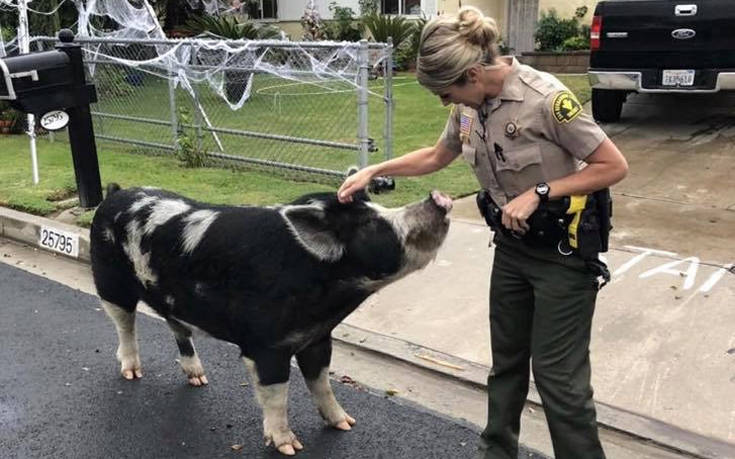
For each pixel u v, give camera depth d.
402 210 2.88
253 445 3.53
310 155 8.88
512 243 2.79
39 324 4.94
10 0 12.25
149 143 9.61
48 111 6.49
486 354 4.27
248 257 3.05
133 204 3.56
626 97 10.51
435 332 4.55
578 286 2.66
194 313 3.35
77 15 14.92
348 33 18.27
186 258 3.23
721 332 4.27
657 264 5.27
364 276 2.94
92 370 4.29
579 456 2.79
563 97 2.45
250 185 7.71
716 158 8.09
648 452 3.35
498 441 3.17
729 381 3.79
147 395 4.00
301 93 10.75
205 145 9.31
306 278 2.99
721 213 6.38
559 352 2.73
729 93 11.40
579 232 2.59
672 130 9.45
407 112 12.03
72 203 7.32
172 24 19.06
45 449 3.52
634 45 8.93
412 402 3.89
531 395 3.85
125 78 10.47
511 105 2.52
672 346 4.15
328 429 3.64
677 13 8.59
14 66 6.19
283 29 19.95
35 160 8.06
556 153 2.53
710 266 5.20
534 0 17.27
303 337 3.15
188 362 4.05
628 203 6.74
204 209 3.35
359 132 7.21
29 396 4.00
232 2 19.14
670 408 3.60
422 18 17.09
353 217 2.92
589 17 16.52
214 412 3.83
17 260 6.36
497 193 2.74
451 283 5.20
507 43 17.80
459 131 2.89
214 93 10.49
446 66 2.40
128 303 3.89
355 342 4.51
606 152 2.45
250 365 3.26
